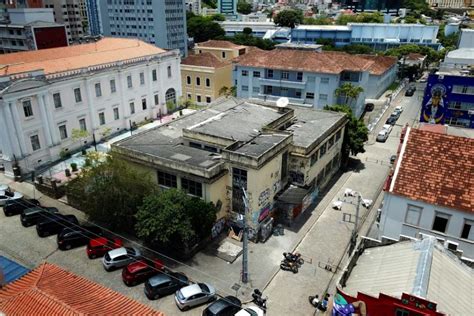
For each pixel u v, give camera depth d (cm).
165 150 3778
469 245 2617
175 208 3044
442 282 1908
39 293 1822
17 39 9469
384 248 2311
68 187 3991
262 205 3438
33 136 4622
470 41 8338
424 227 2736
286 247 3416
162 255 3269
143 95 6266
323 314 2689
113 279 2984
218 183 3366
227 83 7894
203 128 4044
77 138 5031
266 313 2691
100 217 3456
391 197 2761
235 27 16575
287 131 3959
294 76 6494
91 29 15812
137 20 14000
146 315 1803
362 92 6712
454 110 5922
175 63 6862
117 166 3409
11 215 3850
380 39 13525
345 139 4972
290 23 15838
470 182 2670
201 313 2673
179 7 13912
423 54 11662
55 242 3444
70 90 5000
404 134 3017
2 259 2862
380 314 1805
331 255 3322
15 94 4284
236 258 3266
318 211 4019
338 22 18838
